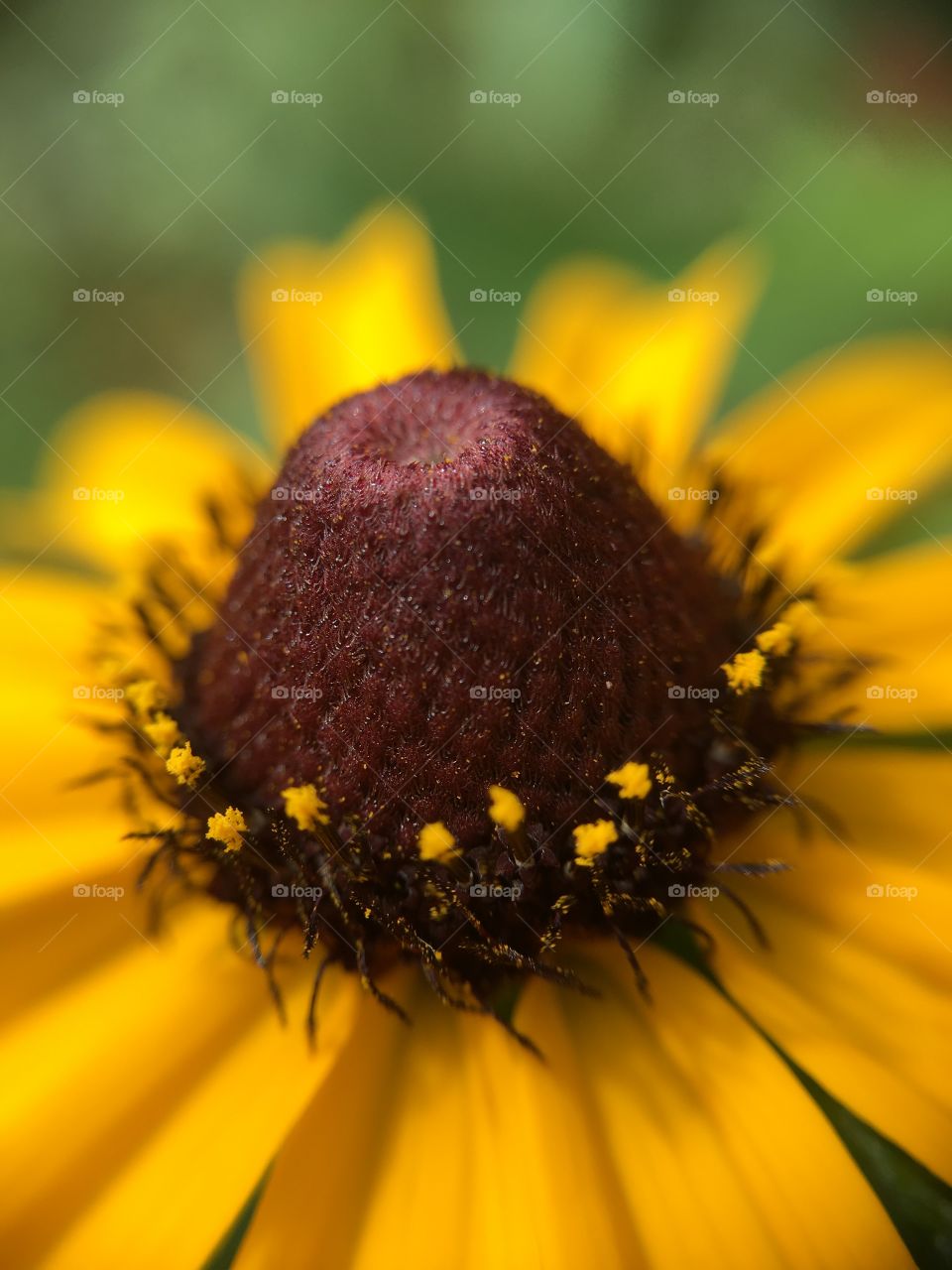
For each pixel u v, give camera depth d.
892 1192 0.06
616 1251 0.06
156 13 0.11
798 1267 0.06
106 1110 0.06
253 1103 0.06
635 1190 0.06
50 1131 0.06
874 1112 0.06
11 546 0.08
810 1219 0.06
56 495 0.08
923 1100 0.06
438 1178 0.06
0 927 0.07
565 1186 0.06
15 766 0.07
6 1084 0.06
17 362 0.11
